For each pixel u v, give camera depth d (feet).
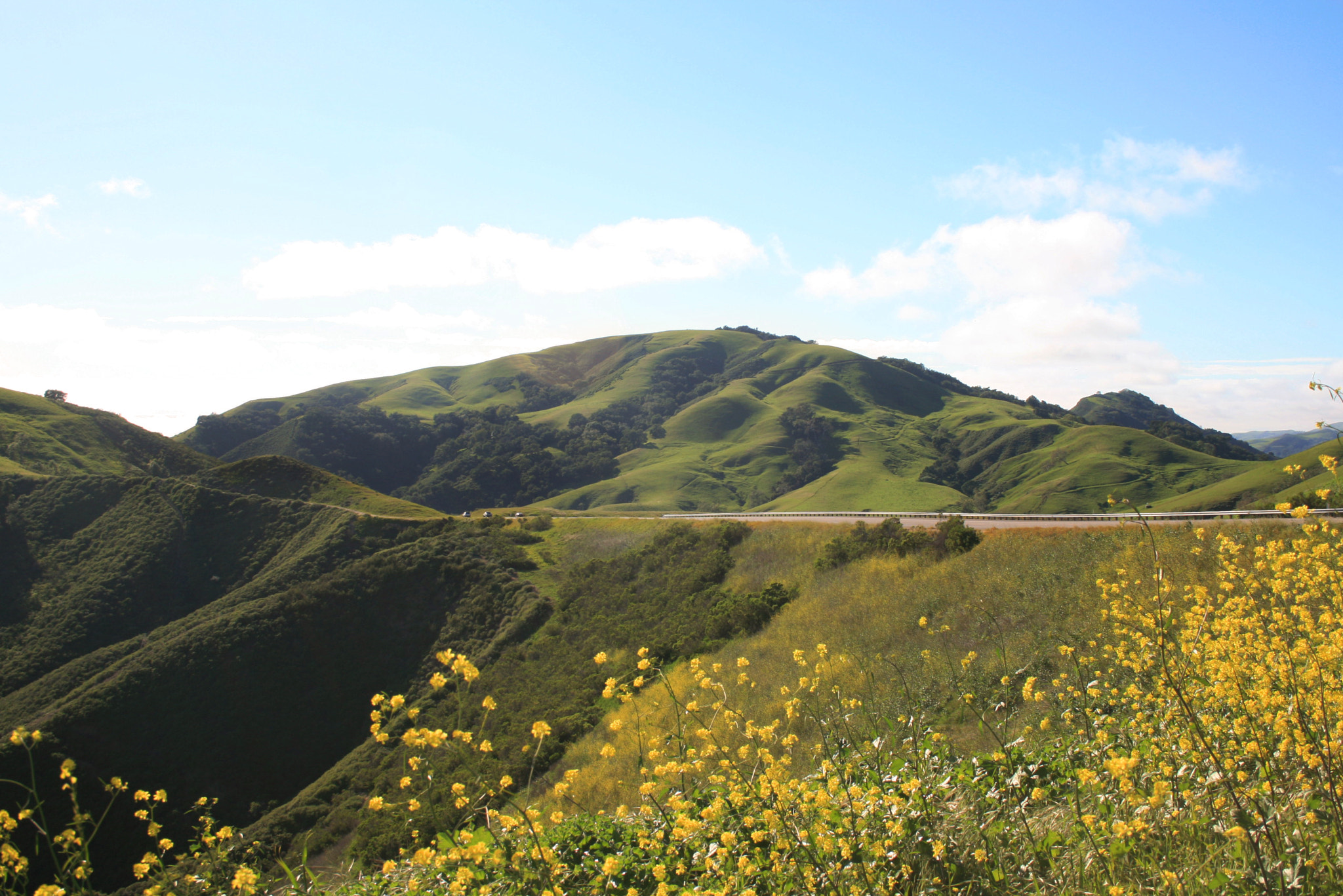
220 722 104.06
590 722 68.44
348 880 17.39
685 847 14.88
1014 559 65.10
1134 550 51.01
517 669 99.45
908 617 61.16
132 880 70.64
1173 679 12.14
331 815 69.56
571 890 13.74
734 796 13.76
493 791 12.76
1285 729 11.51
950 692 32.65
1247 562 37.01
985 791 15.06
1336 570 16.61
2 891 11.14
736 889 12.25
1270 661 13.39
